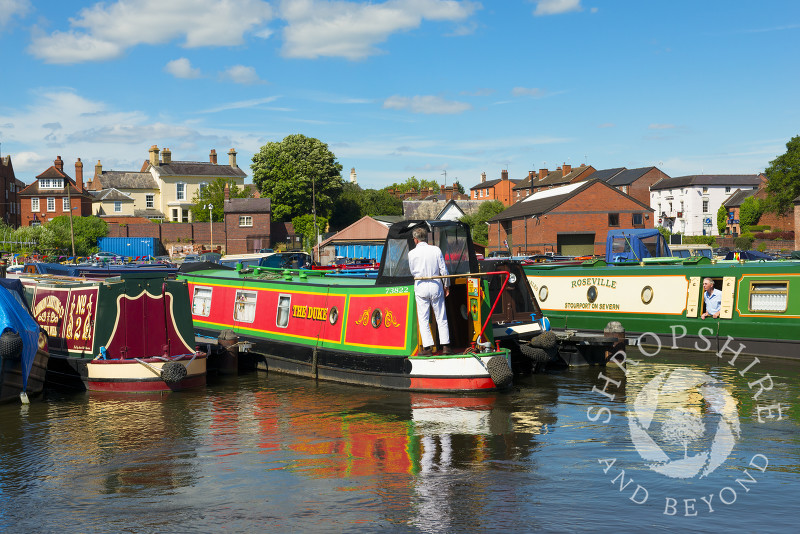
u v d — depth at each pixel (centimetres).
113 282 1495
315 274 1870
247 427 1148
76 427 1170
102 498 827
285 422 1174
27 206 8875
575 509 764
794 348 1655
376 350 1430
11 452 1024
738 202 10675
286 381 1556
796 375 1482
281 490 841
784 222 9175
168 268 2795
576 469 896
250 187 11444
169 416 1238
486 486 840
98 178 11688
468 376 1309
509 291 1611
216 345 1645
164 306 1520
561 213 6719
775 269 1711
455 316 1430
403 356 1367
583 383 1434
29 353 1379
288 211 9612
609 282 2045
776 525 716
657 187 11919
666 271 1919
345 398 1345
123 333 1489
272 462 953
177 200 11019
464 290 1434
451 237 1432
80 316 1541
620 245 3244
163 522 750
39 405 1344
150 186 11031
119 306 1488
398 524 732
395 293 1406
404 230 1416
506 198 13950
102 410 1293
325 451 998
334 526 730
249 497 820
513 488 831
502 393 1338
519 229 7344
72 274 2553
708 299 1830
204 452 1010
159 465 952
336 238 6322
